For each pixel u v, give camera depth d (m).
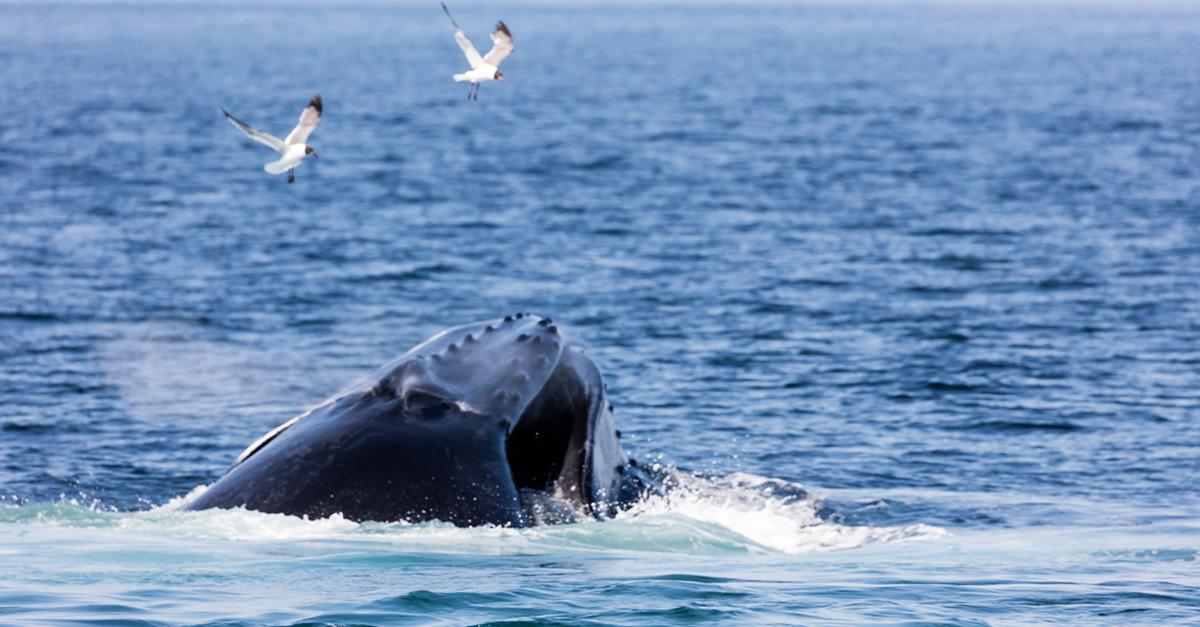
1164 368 107.69
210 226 180.00
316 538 53.12
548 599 47.91
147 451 83.69
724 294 136.12
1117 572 54.78
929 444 87.00
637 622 46.09
